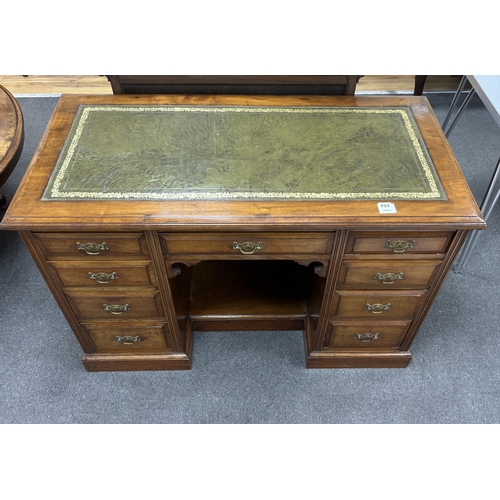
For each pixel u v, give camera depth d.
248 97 1.45
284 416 1.50
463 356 1.64
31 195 1.14
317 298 1.43
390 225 1.11
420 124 1.36
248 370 1.61
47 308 1.76
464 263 1.88
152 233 1.14
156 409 1.52
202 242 1.18
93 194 1.15
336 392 1.56
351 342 1.53
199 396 1.55
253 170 1.22
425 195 1.16
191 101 1.43
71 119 1.35
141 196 1.15
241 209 1.12
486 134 2.47
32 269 1.88
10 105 1.64
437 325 1.73
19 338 1.68
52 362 1.62
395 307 1.39
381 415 1.51
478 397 1.55
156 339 1.49
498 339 1.69
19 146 1.52
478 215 1.12
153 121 1.36
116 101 1.42
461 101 2.65
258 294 1.69
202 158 1.25
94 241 1.16
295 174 1.21
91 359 1.55
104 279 1.26
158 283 1.29
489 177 2.25
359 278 1.29
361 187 1.18
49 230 1.12
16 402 1.52
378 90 2.68
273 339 1.69
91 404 1.53
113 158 1.24
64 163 1.22
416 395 1.55
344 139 1.31
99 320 1.41
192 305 1.66
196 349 1.66
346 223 1.10
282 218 1.11
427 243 1.19
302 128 1.34
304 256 1.22
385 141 1.30
